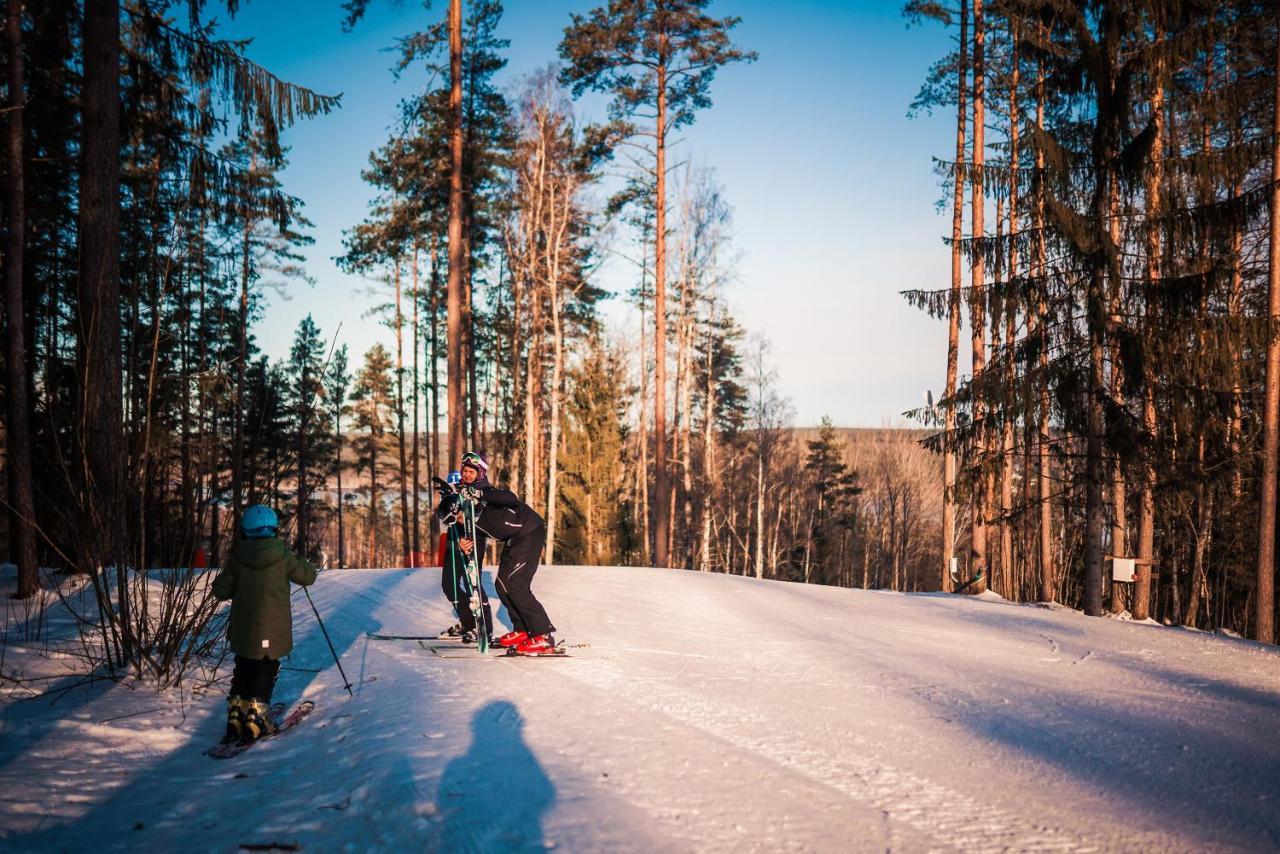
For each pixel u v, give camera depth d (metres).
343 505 46.31
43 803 3.77
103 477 6.55
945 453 15.23
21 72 9.84
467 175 21.67
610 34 21.34
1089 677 7.30
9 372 9.48
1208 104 13.09
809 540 49.06
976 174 14.11
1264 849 3.28
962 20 19.09
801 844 3.11
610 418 32.00
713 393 41.84
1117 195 13.69
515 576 6.76
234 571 5.09
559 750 4.16
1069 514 21.75
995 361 14.41
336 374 39.03
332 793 3.71
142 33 11.27
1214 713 5.94
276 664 5.13
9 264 9.56
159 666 6.17
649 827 3.20
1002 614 11.52
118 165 10.52
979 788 3.95
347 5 16.53
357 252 27.02
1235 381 13.55
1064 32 14.03
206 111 11.84
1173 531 21.91
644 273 32.91
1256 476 15.47
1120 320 13.44
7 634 7.20
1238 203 12.49
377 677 5.98
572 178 27.59
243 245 26.88
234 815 3.64
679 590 12.07
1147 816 3.64
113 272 10.20
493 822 3.20
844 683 6.39
